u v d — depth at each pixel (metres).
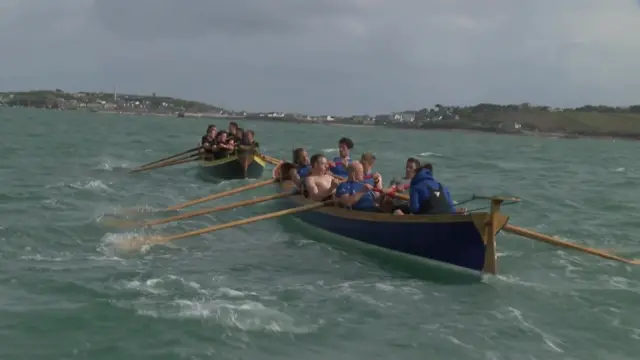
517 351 7.66
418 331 8.16
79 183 20.41
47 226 13.23
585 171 36.78
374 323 8.38
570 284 10.39
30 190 18.36
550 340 8.02
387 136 109.12
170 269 10.53
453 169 35.31
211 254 11.83
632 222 16.58
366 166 13.80
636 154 71.50
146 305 8.52
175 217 13.99
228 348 7.34
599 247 13.36
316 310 8.79
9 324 7.69
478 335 8.09
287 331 7.94
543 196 22.25
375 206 12.82
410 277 10.66
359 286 10.06
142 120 139.25
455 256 10.85
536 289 10.05
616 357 7.59
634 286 10.34
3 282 9.27
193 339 7.51
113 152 35.56
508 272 10.98
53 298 8.66
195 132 76.50
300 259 11.71
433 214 11.14
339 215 13.19
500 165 39.34
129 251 11.63
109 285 9.34
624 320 8.77
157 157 33.16
